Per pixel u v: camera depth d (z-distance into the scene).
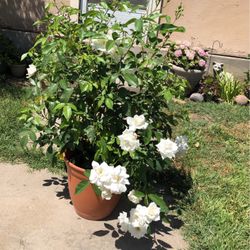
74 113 2.51
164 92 2.62
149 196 2.59
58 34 2.81
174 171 3.64
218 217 3.07
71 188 2.81
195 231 2.91
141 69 2.59
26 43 6.19
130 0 5.97
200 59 5.78
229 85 5.93
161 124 2.85
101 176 2.29
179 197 3.30
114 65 2.55
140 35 2.56
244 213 3.21
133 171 2.63
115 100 2.58
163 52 5.58
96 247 2.64
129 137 2.38
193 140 4.34
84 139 2.95
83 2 6.03
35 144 3.00
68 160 2.79
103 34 2.48
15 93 4.91
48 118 2.83
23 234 2.67
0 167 3.38
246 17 6.00
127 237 2.76
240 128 4.96
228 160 4.08
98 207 2.75
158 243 2.77
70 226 2.80
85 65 2.56
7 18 6.09
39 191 3.14
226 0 5.93
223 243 2.81
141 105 2.70
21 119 2.80
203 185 3.53
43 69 2.71
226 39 6.16
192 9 6.04
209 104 5.63
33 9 6.00
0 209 2.88
